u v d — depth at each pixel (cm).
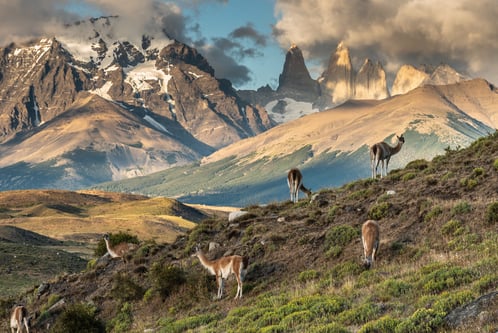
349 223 4716
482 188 4434
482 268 3008
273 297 3750
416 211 4375
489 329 2114
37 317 5506
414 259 3731
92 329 4747
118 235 6894
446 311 2494
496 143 5478
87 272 6109
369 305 2906
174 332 3894
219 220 6159
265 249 4819
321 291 3612
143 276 5428
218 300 4319
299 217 5284
